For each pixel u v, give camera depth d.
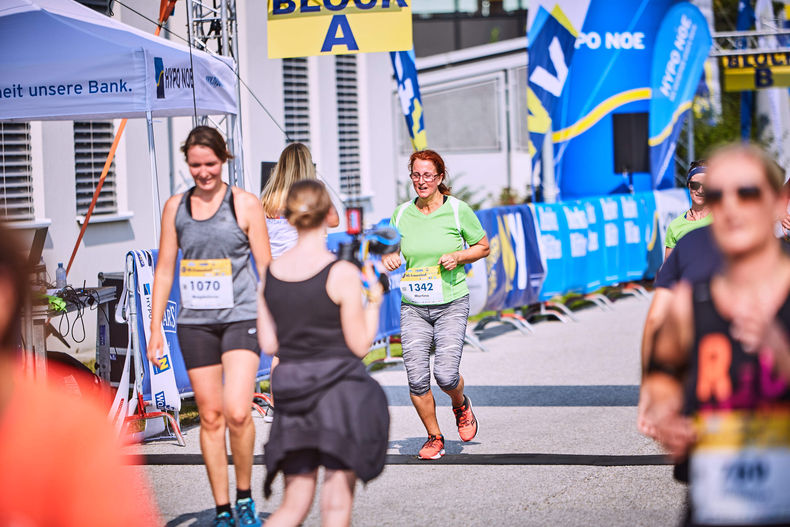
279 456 8.42
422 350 13.89
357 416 8.51
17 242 4.20
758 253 5.88
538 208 27.50
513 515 11.59
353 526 11.31
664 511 11.55
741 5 46.53
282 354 8.77
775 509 5.83
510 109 57.53
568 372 20.88
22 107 16.98
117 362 17.02
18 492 4.02
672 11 35.22
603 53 34.34
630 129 35.72
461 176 59.38
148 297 15.70
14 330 4.22
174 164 29.19
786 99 58.56
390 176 40.19
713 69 50.62
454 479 13.20
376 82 39.22
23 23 16.81
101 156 26.06
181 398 17.17
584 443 14.97
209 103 19.19
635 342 24.52
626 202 32.03
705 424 5.90
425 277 13.75
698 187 13.11
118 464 4.18
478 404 18.08
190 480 13.40
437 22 71.88
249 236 10.82
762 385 5.82
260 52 32.62
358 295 8.70
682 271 7.73
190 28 21.59
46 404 4.18
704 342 5.95
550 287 27.78
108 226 26.31
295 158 14.70
